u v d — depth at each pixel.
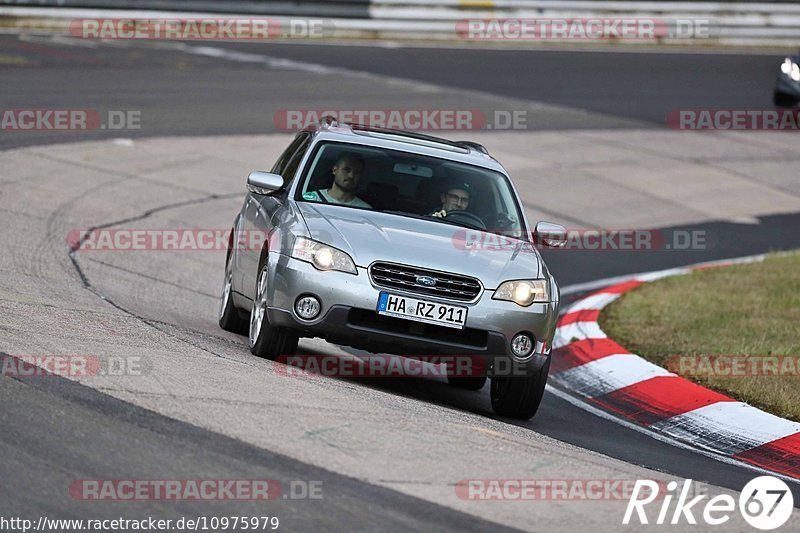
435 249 28.73
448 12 119.31
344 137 33.03
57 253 41.97
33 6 97.88
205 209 55.91
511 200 32.50
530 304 28.55
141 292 38.97
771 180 81.56
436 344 27.92
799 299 47.62
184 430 21.31
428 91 91.50
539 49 119.75
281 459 20.50
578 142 83.19
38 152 59.56
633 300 47.03
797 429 30.72
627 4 127.69
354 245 28.25
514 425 28.38
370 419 24.03
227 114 75.75
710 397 33.22
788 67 90.38
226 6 107.44
